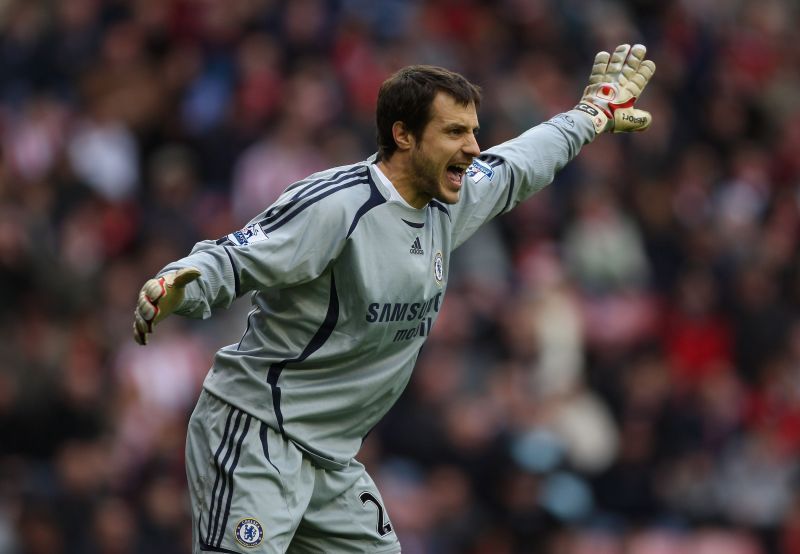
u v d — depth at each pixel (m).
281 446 17.91
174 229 44.78
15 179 43.88
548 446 41.38
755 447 45.88
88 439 37.94
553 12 61.34
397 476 38.91
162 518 36.41
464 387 42.03
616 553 41.12
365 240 17.45
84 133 48.56
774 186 61.50
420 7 58.41
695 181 57.62
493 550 38.28
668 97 61.16
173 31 52.72
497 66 56.91
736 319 51.41
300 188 17.47
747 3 70.44
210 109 50.19
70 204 44.97
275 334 17.83
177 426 38.44
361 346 17.80
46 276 40.56
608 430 44.28
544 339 45.75
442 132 17.53
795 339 51.16
